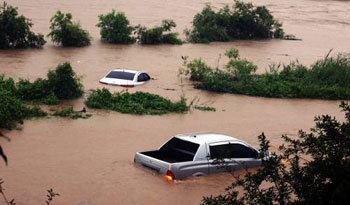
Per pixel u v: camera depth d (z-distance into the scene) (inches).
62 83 900.0
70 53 1400.1
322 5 3216.0
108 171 546.6
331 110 964.6
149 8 2440.9
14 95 863.7
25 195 474.6
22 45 1448.1
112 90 989.2
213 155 534.9
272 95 1052.5
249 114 888.9
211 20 1921.8
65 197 474.9
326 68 1212.5
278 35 2050.9
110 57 1370.6
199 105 930.7
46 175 531.2
